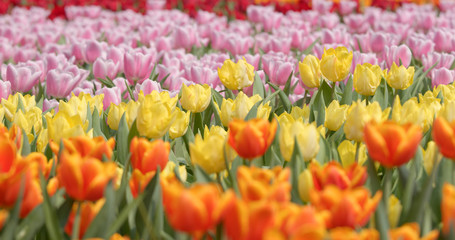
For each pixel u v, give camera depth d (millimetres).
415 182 2035
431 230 1831
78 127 2146
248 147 1838
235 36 5688
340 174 1641
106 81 4070
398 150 1633
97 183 1553
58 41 7105
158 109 2193
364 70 2918
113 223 1713
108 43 6254
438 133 1713
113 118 2646
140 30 6398
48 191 1698
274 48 5723
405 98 3568
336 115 2551
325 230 1451
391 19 9047
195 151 1879
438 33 5480
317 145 2039
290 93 4199
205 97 2836
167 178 1820
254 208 1301
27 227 1635
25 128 2586
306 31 7125
